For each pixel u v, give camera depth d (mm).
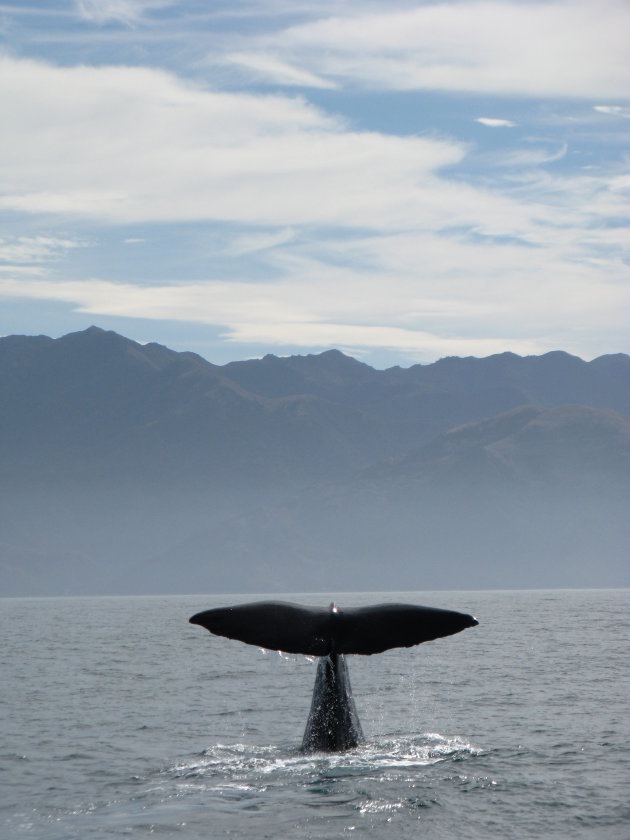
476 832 21625
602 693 43062
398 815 22797
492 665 56000
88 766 28781
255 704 41469
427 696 42844
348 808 23328
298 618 26328
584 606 158750
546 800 23953
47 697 43906
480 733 33000
